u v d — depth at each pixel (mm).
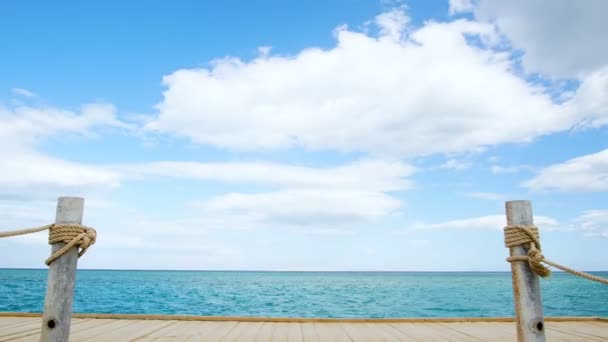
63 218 3434
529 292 3564
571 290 46875
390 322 7020
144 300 30438
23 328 5793
